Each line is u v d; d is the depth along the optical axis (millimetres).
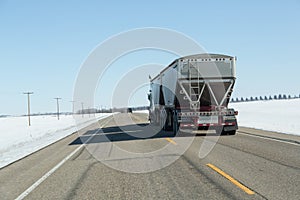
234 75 18703
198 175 8055
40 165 11000
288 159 9773
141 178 8055
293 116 40219
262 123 28234
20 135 28734
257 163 9305
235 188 6699
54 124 52625
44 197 6773
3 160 12859
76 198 6523
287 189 6496
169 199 6129
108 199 6336
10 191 7473
